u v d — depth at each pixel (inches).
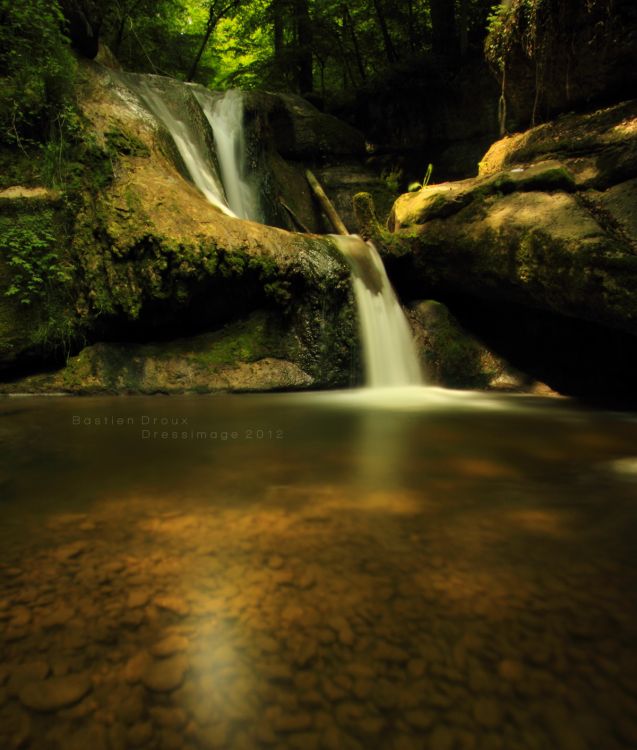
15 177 258.5
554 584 59.6
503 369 299.4
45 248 250.8
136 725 39.2
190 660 46.1
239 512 84.1
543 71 301.3
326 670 44.8
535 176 256.1
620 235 214.5
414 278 320.2
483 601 55.7
